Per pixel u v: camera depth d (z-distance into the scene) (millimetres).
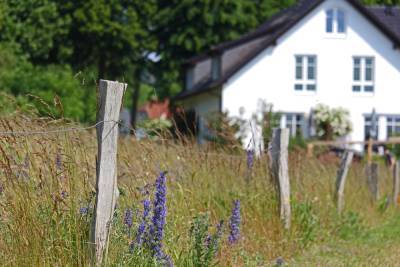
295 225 11898
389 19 49938
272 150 11906
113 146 6887
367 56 44469
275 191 11703
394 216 17672
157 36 51469
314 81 44062
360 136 44562
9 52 35906
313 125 42719
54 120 7520
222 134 12734
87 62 47406
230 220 9430
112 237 7039
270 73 43500
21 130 7582
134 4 48812
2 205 6680
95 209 6859
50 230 6809
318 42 44031
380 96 44719
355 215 14508
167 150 10656
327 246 12234
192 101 50781
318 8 44031
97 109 6879
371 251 12094
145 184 8359
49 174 7168
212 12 50375
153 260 7332
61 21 44031
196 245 8336
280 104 43688
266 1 53094
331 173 16125
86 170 7406
